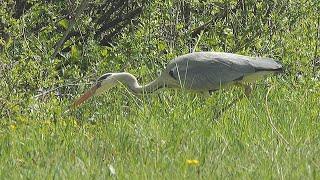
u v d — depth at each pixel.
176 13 17.00
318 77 16.53
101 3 17.41
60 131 12.32
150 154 10.78
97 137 11.88
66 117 14.13
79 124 13.81
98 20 18.27
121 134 11.71
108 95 15.22
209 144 11.24
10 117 13.66
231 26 17.50
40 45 16.08
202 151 10.96
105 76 14.92
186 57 14.66
